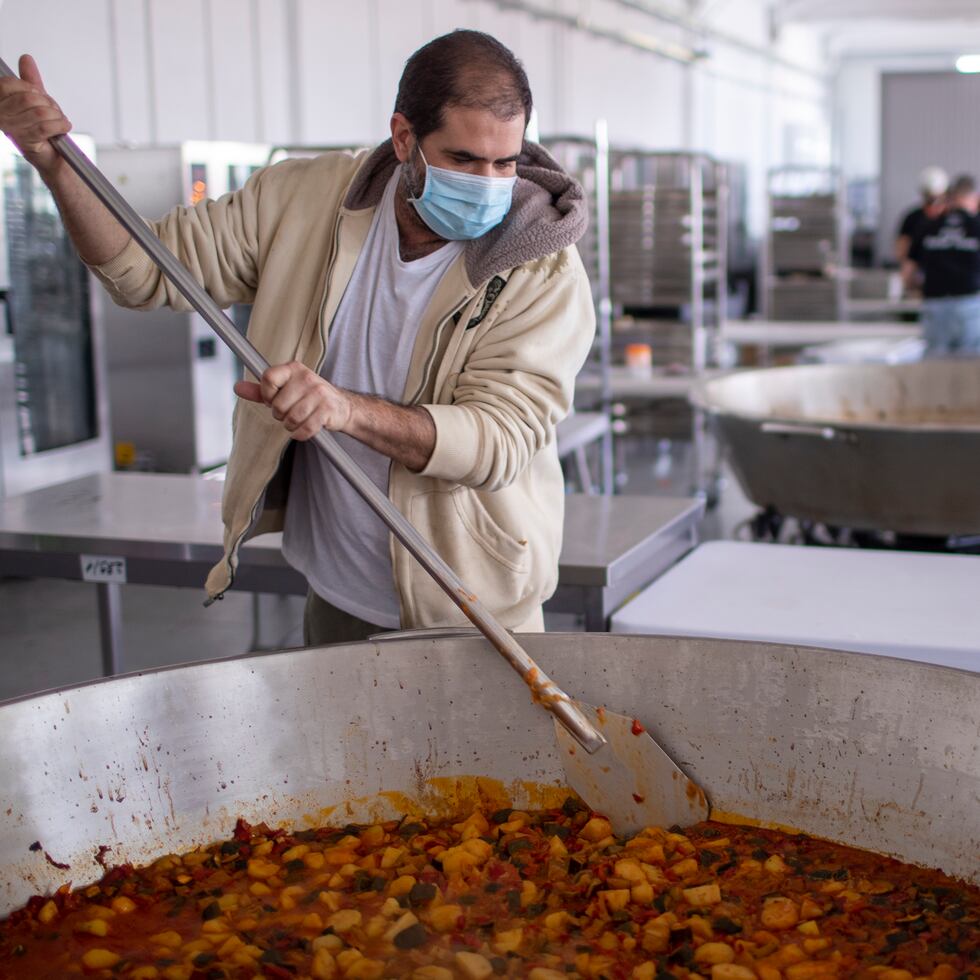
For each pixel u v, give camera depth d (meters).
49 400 4.76
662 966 1.17
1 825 1.28
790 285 9.73
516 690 1.50
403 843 1.44
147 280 1.72
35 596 4.63
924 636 1.89
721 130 14.12
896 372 3.94
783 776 1.44
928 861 1.35
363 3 7.43
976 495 2.76
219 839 1.43
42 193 4.65
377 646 1.49
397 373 1.63
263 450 1.69
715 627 1.95
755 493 3.12
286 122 6.84
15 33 4.97
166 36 5.87
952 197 8.58
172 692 1.40
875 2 15.44
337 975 1.16
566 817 1.49
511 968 1.17
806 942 1.19
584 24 10.12
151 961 1.20
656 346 6.21
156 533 2.46
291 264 1.69
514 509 1.66
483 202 1.50
